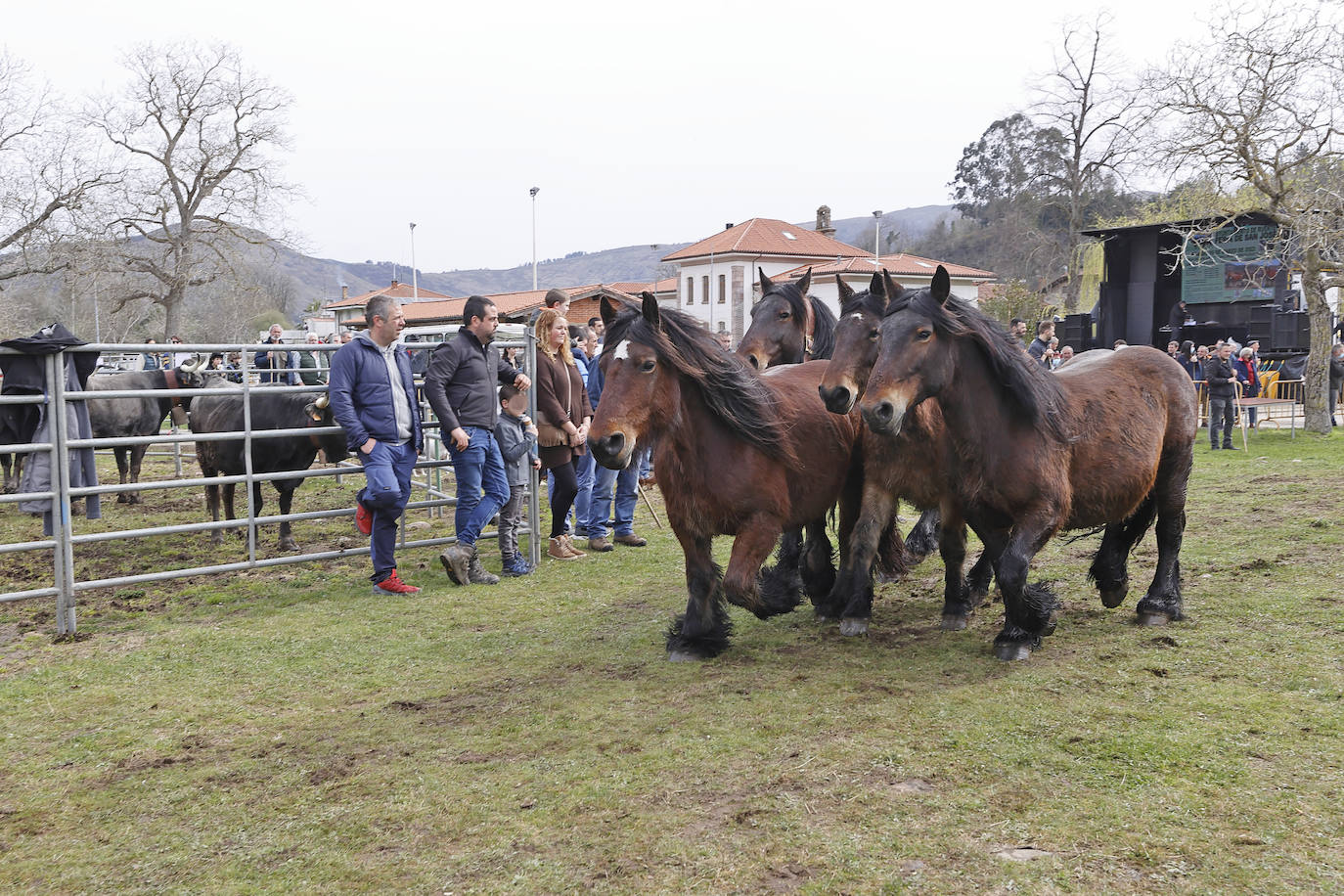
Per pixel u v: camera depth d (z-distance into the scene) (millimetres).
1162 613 4977
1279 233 16734
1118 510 4773
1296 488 9516
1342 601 5137
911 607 5637
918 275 42156
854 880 2586
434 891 2637
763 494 4523
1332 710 3631
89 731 3957
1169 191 20094
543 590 6363
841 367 4402
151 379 11094
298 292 95000
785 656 4699
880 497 4918
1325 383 16031
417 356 8578
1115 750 3344
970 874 2592
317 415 7246
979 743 3463
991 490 4309
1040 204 48312
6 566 7582
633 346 4309
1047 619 4473
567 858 2781
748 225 53688
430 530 8773
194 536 8945
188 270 42250
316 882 2709
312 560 6359
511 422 6809
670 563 7156
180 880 2750
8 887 2740
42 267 36531
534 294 47188
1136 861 2619
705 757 3451
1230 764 3197
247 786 3373
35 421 5676
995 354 4129
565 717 3934
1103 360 5227
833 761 3359
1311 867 2549
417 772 3436
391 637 5277
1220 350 14258
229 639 5285
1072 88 37219
